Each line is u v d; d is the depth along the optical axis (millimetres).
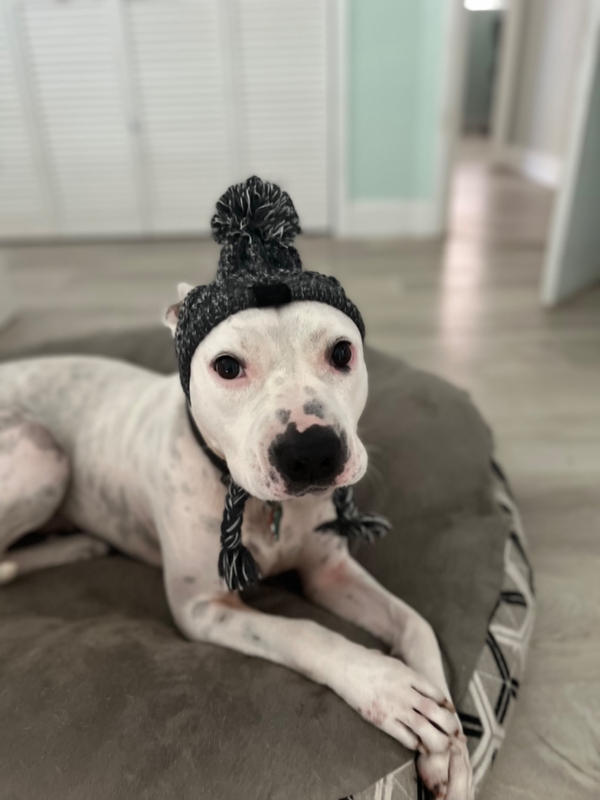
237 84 3242
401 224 3477
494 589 963
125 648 828
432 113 3221
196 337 723
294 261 804
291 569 1041
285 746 707
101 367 1173
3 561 1065
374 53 3109
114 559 1110
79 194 3533
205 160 3447
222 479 808
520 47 5363
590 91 2119
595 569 1180
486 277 2793
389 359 1508
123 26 3121
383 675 727
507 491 1219
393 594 995
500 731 826
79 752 702
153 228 3617
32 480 1003
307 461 630
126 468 1004
